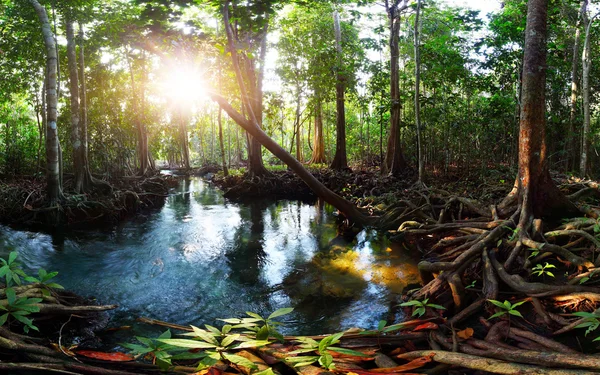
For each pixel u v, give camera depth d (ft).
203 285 20.93
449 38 57.00
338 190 54.95
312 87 68.85
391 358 11.56
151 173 75.56
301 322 16.03
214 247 28.81
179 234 33.27
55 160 36.73
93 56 58.39
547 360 9.64
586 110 43.29
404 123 56.49
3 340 10.05
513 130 52.24
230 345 10.69
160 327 15.66
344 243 28.91
